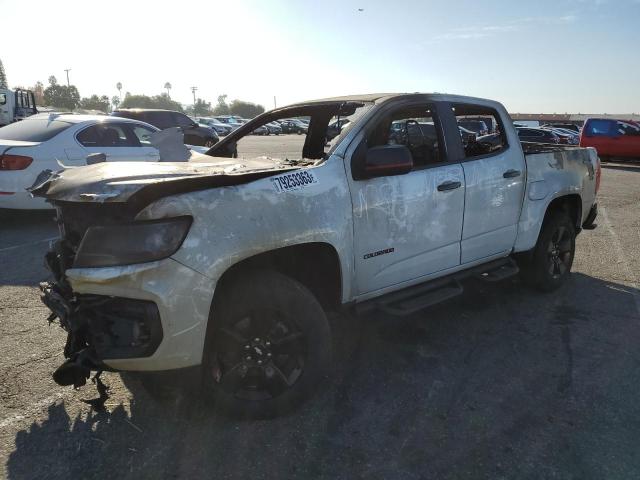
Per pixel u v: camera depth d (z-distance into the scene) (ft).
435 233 12.44
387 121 12.75
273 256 9.95
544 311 15.34
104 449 9.04
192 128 55.67
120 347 8.42
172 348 8.41
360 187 10.78
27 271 18.52
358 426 9.70
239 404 9.59
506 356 12.50
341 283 10.65
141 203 8.13
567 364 12.08
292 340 9.77
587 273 19.06
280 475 8.41
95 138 26.40
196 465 8.63
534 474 8.40
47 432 9.52
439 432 9.51
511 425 9.71
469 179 13.12
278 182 9.52
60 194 8.77
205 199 8.61
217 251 8.59
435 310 15.43
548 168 15.92
